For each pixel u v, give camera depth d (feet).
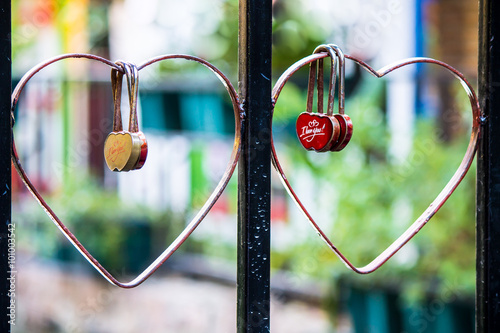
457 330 13.70
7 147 3.46
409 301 13.87
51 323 20.43
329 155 17.10
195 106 20.76
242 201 4.09
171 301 22.16
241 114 4.01
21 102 29.35
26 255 27.04
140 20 25.32
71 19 27.61
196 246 25.57
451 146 15.76
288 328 18.34
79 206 24.76
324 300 17.56
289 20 18.86
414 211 14.96
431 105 19.61
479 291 4.79
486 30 4.63
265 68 4.06
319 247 16.62
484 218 4.72
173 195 26.43
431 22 21.43
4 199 3.50
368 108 16.81
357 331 14.98
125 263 24.64
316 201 17.06
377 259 4.30
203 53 21.99
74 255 24.82
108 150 3.62
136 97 3.55
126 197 28.07
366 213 15.35
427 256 14.49
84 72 27.45
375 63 21.20
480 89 4.70
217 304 21.76
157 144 26.94
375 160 16.76
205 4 21.95
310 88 4.09
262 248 4.10
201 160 25.81
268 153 4.09
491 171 4.68
